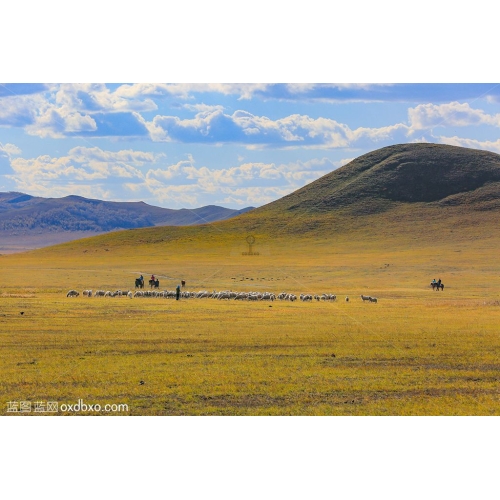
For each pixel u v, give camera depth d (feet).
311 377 233.76
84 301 461.78
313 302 490.08
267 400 207.10
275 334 320.09
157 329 330.95
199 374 236.22
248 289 624.59
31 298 479.00
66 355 265.75
